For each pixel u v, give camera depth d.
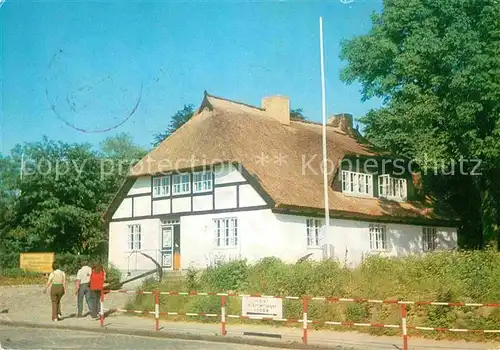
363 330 16.02
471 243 39.94
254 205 28.98
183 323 18.72
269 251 28.09
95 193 44.38
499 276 17.44
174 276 29.67
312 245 29.80
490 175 32.56
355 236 32.09
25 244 41.72
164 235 33.12
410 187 38.25
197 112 35.41
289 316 17.45
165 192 33.00
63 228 41.97
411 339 14.71
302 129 36.38
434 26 29.05
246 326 17.70
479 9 27.31
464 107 27.06
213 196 30.75
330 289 17.94
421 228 36.84
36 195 41.75
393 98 31.28
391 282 17.81
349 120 41.19
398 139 31.61
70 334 17.08
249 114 34.47
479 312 14.77
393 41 31.62
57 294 19.98
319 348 13.87
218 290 21.08
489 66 26.25
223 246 30.03
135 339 15.98
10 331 17.86
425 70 29.22
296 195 29.38
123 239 34.62
